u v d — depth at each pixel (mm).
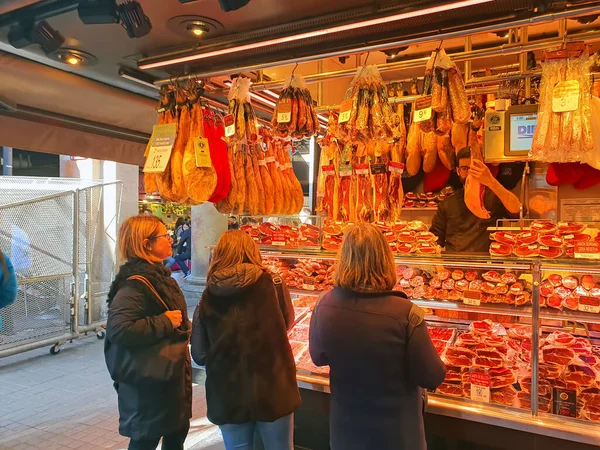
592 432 1983
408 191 4590
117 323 2283
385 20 2113
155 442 2441
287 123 2738
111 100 3342
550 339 2301
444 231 3799
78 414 3887
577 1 1986
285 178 3396
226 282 2227
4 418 3812
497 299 2342
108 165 8344
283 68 3682
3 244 5281
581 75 2234
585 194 3785
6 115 3029
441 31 2271
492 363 2262
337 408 1897
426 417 2367
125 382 2352
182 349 2441
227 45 2455
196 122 2729
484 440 2227
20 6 2014
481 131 3551
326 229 2971
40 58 2770
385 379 1795
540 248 2314
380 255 1880
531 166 3969
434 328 2744
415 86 3789
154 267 2459
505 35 3518
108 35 2451
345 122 2664
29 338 5422
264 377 2213
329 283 2896
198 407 4020
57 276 5684
